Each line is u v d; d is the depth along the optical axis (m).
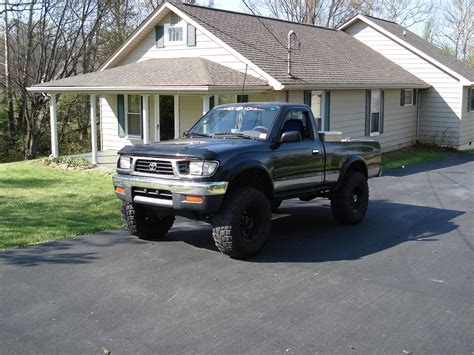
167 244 7.13
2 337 4.27
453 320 4.68
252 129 7.20
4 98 24.84
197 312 4.80
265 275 5.87
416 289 5.48
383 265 6.30
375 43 23.70
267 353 4.02
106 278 5.71
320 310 4.88
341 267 6.20
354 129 18.22
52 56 24.45
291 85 14.10
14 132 24.73
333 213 8.40
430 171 15.71
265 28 18.62
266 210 6.60
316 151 7.58
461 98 21.88
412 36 25.39
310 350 4.07
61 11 25.70
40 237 7.40
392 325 4.56
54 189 11.33
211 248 6.95
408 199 11.00
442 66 21.98
